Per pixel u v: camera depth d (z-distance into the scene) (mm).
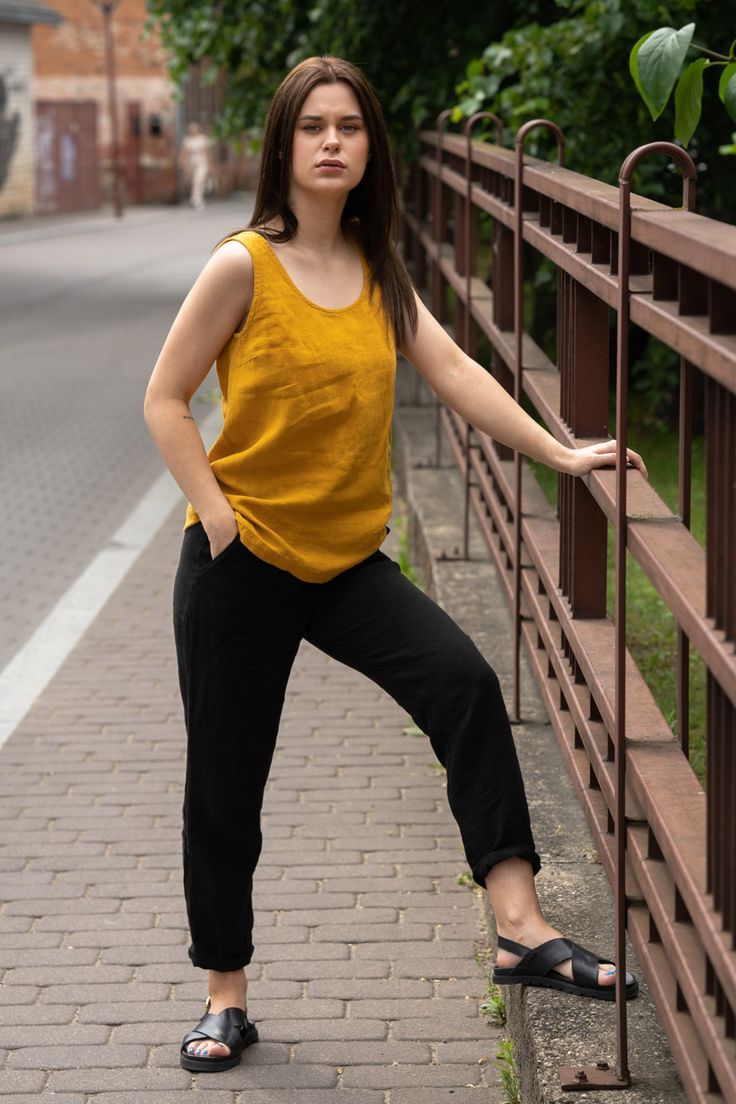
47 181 47188
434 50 13734
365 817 5859
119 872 5414
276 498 3801
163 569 9641
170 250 34531
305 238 3785
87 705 7188
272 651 3924
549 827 4918
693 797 3182
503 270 6691
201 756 4004
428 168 10961
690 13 9906
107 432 14406
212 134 17266
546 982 3953
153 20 16984
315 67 3721
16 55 44312
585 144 10812
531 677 6164
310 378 3715
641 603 7762
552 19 12578
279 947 4863
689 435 3701
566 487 4531
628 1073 3531
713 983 2785
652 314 2939
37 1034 4379
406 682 3850
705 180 11156
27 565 9773
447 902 5176
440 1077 4141
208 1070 4172
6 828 5801
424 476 9672
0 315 23078
